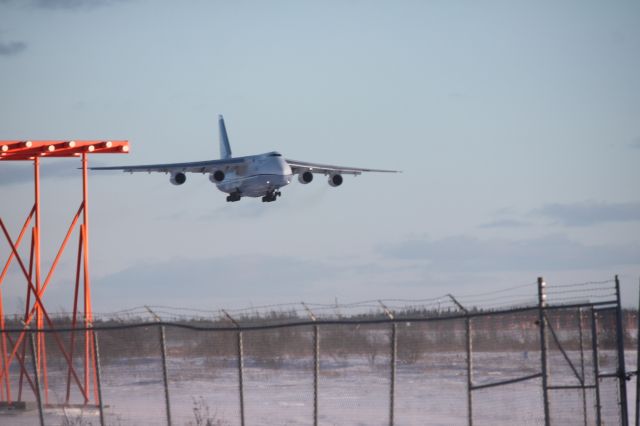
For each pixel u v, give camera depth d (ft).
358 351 339.98
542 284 207.41
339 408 293.02
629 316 523.29
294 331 339.57
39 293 308.81
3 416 276.41
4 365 294.25
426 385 335.06
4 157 317.83
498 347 282.77
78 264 323.37
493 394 317.01
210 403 303.68
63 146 314.14
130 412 283.38
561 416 264.52
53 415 277.44
